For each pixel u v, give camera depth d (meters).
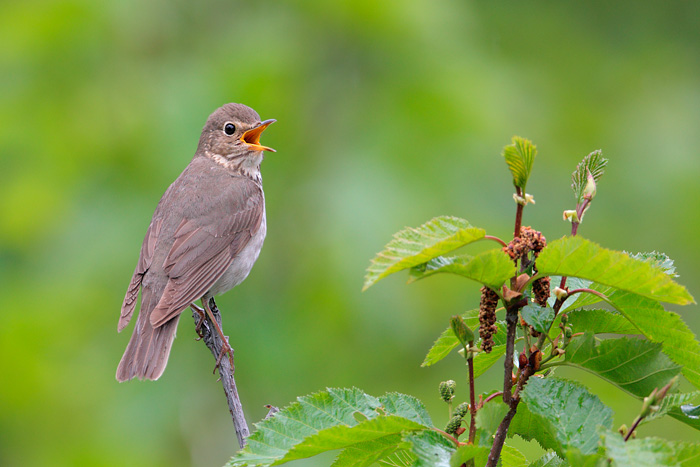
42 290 11.88
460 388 11.76
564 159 13.66
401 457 5.22
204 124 11.91
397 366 11.70
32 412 12.28
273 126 12.29
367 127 12.23
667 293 4.18
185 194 10.50
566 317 4.81
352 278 11.32
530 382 4.46
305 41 12.61
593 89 16.11
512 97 13.27
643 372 4.52
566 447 4.20
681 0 17.81
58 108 12.45
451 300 11.57
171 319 9.28
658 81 16.38
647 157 14.77
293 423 4.85
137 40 12.76
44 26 12.61
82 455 11.92
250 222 10.54
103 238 11.82
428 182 11.83
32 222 12.07
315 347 11.50
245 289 11.86
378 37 12.43
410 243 4.32
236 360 11.58
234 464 4.65
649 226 14.05
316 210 11.80
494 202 12.32
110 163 12.19
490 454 4.40
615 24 17.36
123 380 8.76
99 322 11.97
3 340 11.89
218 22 13.03
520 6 16.59
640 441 3.83
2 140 12.29
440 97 12.14
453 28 12.91
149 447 11.95
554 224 13.09
